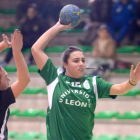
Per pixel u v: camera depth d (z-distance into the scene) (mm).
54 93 8562
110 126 16297
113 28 22922
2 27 26797
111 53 19438
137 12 23328
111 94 8688
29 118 17062
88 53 21781
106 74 19047
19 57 7891
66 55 8820
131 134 16047
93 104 8594
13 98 8172
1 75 8188
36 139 15789
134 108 17531
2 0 28781
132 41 23453
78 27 24734
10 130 17016
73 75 8727
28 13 22844
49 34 8781
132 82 8211
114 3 24219
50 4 25078
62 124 8375
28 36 22750
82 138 8461
